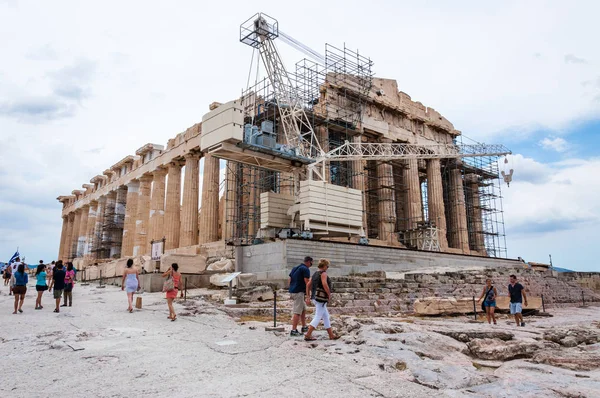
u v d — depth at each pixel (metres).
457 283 24.73
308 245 27.42
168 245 45.56
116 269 32.12
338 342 9.94
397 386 6.85
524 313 20.31
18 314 15.49
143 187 52.78
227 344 9.90
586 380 7.30
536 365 8.38
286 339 10.43
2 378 7.58
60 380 7.42
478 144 51.66
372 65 46.19
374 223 48.53
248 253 28.33
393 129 47.81
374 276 25.28
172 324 13.00
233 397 6.41
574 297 30.91
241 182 40.59
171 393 6.65
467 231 53.88
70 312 15.97
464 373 7.66
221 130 27.38
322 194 30.95
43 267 17.31
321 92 42.62
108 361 8.58
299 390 6.67
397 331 11.17
